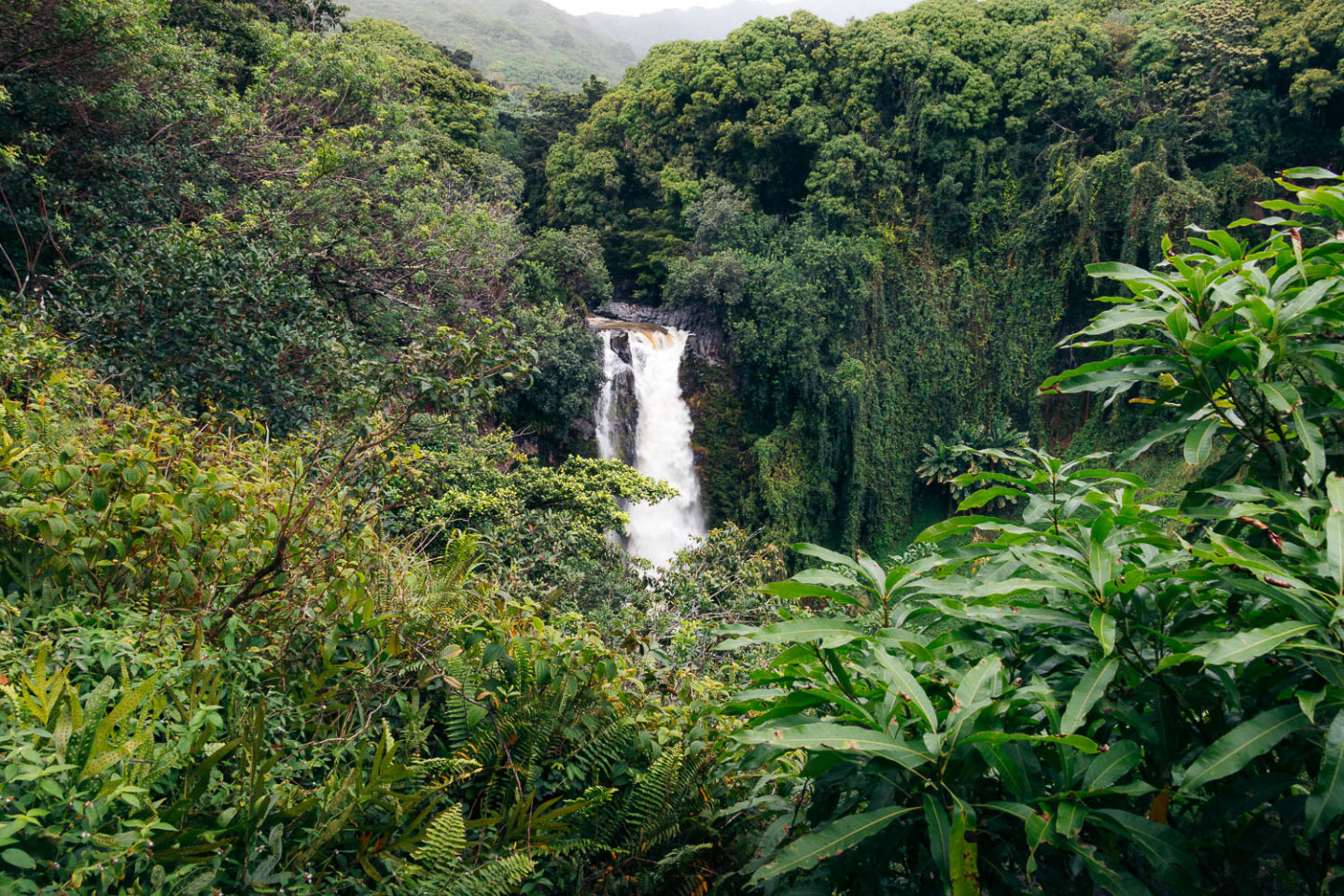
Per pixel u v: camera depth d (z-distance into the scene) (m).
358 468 3.74
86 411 4.18
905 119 37.81
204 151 12.80
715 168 39.75
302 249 11.38
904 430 36.88
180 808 1.63
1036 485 2.10
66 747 1.51
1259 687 1.57
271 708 2.24
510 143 46.25
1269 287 1.77
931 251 38.22
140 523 2.56
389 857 1.93
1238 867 1.50
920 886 1.65
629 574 10.62
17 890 1.27
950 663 2.01
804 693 1.71
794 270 33.53
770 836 2.02
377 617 2.56
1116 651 1.63
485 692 2.49
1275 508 1.61
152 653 2.15
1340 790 1.20
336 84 16.17
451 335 3.59
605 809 2.49
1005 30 39.50
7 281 9.60
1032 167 38.28
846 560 1.91
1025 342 37.22
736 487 32.69
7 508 2.25
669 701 3.24
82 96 10.20
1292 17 35.91
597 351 25.45
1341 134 35.59
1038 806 1.48
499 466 13.77
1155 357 1.91
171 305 7.26
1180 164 35.28
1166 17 39.75
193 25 17.75
